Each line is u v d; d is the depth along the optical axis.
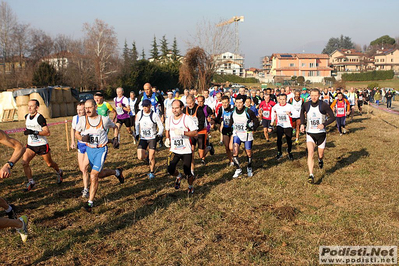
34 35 53.97
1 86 40.88
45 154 6.69
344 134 13.39
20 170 8.41
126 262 4.02
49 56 51.72
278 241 4.44
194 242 4.46
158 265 3.94
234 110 7.46
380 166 8.00
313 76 78.56
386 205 5.52
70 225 5.12
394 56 93.81
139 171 8.18
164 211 5.50
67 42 57.12
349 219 5.04
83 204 5.92
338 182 6.87
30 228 4.93
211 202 5.89
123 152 10.48
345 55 96.56
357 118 19.77
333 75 84.12
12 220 4.00
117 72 51.53
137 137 11.72
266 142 12.03
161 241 4.51
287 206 5.49
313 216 5.14
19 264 4.03
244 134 7.35
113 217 5.35
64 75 45.81
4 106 23.92
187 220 5.10
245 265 3.92
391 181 6.84
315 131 7.11
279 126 8.98
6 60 45.44
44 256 4.19
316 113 7.04
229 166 8.40
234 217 5.23
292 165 8.38
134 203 5.91
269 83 73.81
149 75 56.28
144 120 7.21
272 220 5.06
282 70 79.88
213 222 5.06
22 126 19.31
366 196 6.03
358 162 8.44
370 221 4.95
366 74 76.31
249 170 7.46
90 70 48.91
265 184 6.87
